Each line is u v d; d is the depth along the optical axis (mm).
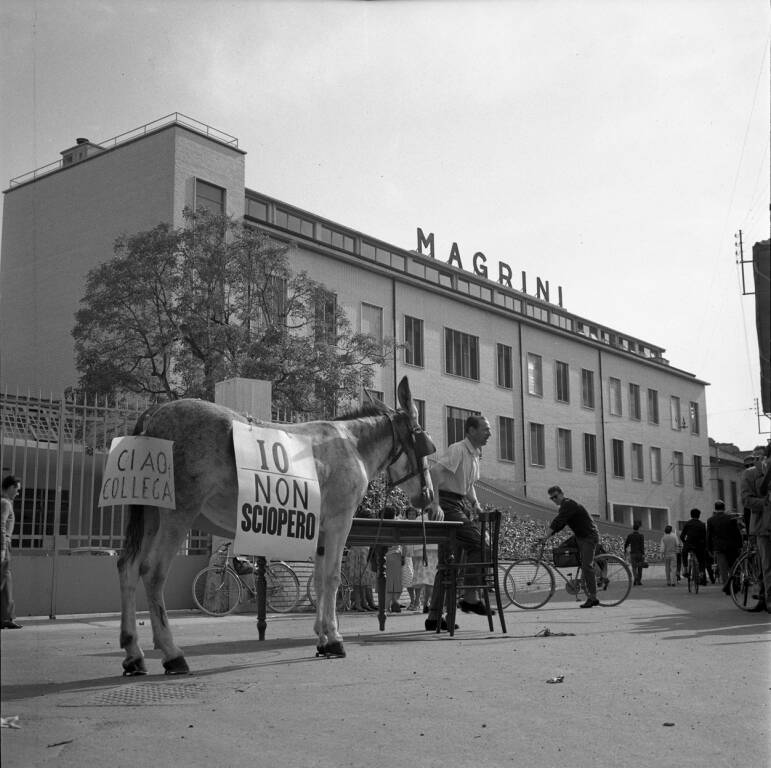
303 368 21469
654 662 6574
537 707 4770
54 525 12203
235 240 22000
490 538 9672
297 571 14477
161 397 21484
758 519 11734
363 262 36844
